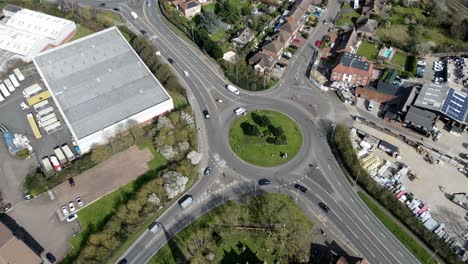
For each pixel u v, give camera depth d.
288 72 184.00
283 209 131.12
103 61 172.75
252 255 121.56
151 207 128.38
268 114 164.88
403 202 135.38
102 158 145.38
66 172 140.75
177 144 148.38
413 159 149.25
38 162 147.50
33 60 171.62
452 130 158.00
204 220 130.12
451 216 132.62
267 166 146.38
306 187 139.75
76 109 153.50
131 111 153.38
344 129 153.12
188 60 189.38
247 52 190.50
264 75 181.00
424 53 192.25
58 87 161.25
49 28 198.00
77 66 170.12
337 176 142.88
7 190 138.75
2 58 185.75
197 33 193.12
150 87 162.75
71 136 155.75
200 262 118.44
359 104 170.38
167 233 127.19
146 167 145.25
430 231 125.06
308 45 198.38
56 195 137.25
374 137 155.75
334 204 134.88
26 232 127.50
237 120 162.25
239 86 176.75
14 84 173.62
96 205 134.38
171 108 163.00
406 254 122.50
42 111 163.00
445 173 144.88
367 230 128.12
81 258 117.31
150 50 185.38
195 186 140.00
